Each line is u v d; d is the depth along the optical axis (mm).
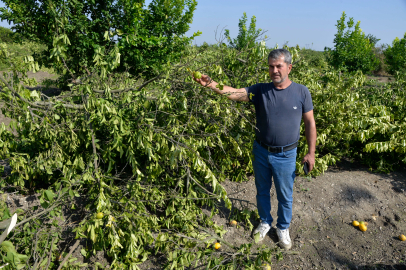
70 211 2928
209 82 2531
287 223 2812
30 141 3281
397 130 3965
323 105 4047
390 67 15375
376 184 3904
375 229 3162
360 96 4684
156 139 2445
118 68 5762
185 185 3090
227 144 3205
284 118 2465
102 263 2496
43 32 5344
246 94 2607
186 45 6410
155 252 2504
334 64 10391
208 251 2410
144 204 2883
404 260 2707
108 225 2223
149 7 6129
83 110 2676
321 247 2885
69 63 5285
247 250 2418
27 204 3010
